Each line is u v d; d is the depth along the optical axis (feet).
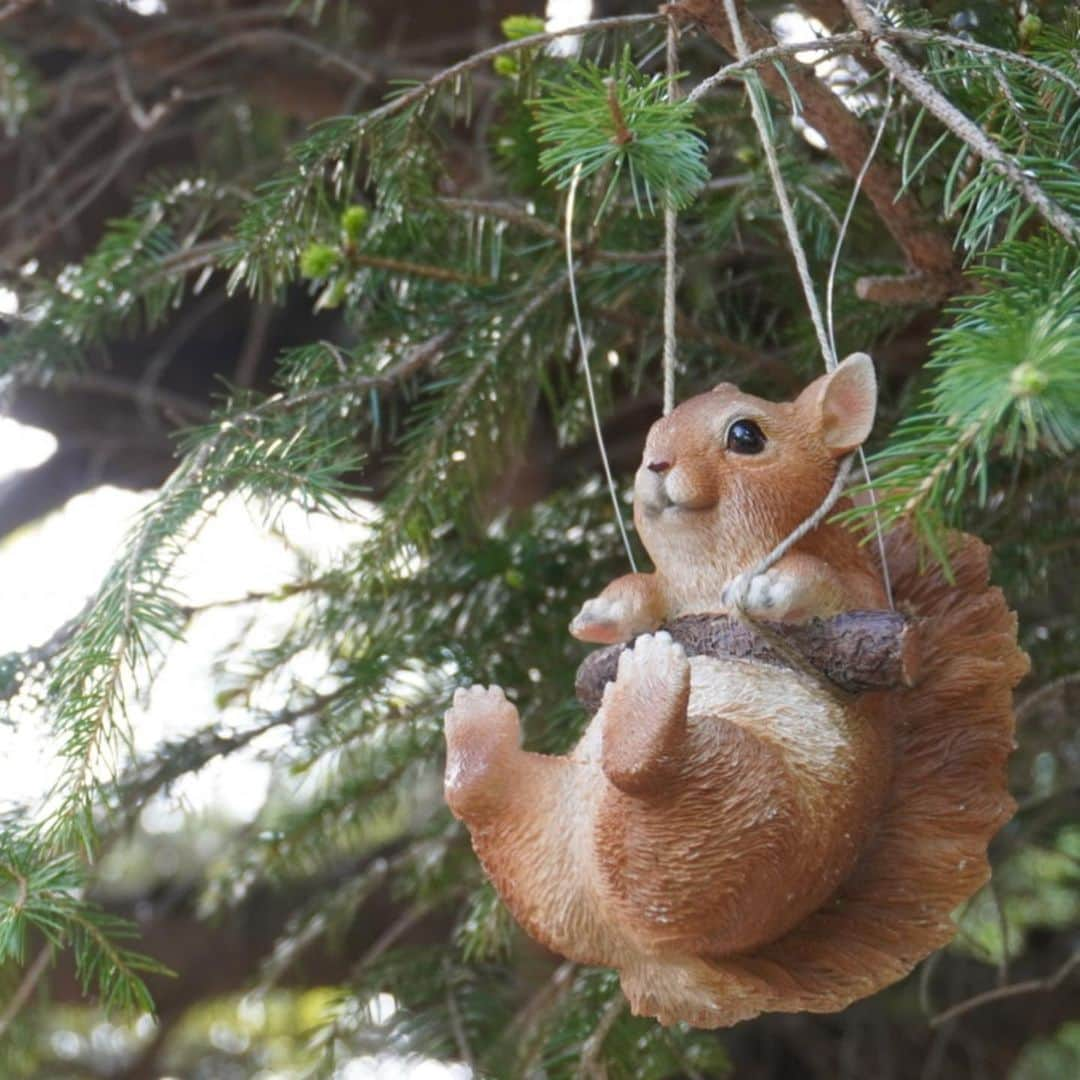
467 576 7.86
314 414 7.41
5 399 8.04
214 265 7.88
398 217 7.50
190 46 10.51
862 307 7.66
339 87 10.46
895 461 6.63
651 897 6.64
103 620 7.02
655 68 7.80
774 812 6.63
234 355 11.82
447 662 7.80
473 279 7.62
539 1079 7.85
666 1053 7.81
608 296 7.66
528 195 7.77
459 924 8.24
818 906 6.74
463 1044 8.00
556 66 7.59
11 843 7.04
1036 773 8.89
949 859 6.79
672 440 6.78
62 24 10.18
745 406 6.79
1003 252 6.77
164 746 7.77
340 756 7.88
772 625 6.73
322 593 7.87
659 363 8.06
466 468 7.63
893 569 6.84
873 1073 11.51
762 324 8.05
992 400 6.53
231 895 8.23
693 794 6.62
